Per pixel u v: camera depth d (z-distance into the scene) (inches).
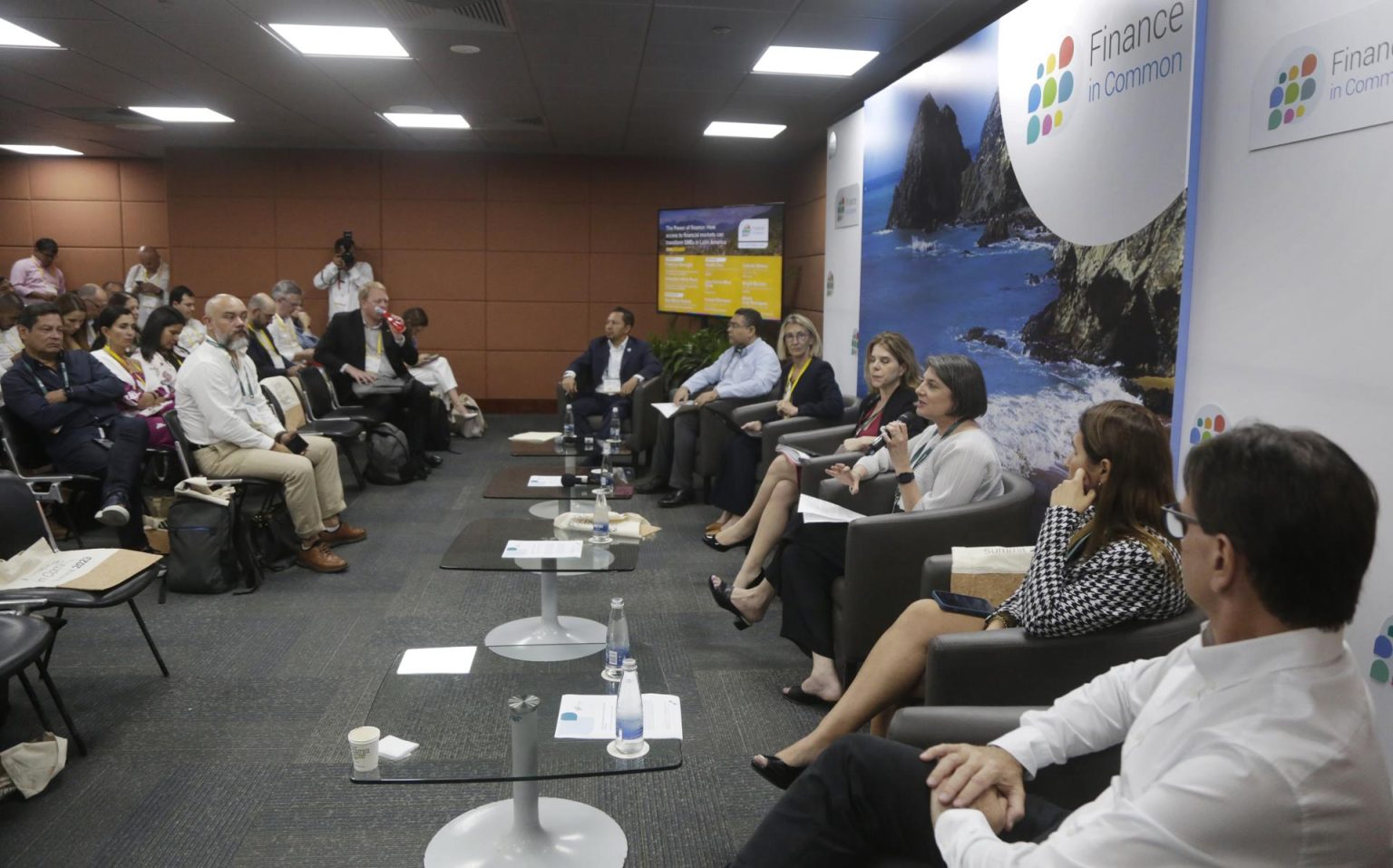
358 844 88.9
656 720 83.0
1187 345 106.0
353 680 127.7
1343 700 40.3
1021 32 149.1
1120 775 52.4
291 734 112.0
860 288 232.7
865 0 178.7
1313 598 40.2
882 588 112.0
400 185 380.5
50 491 155.6
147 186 406.9
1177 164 109.9
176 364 218.5
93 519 193.0
